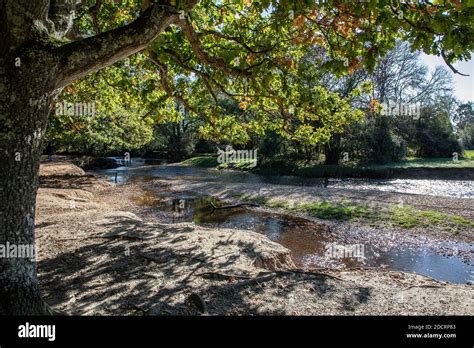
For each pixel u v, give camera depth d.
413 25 3.57
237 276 6.07
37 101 3.19
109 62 3.40
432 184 24.14
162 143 57.25
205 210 17.00
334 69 4.46
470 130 50.97
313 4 3.70
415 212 14.53
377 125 32.16
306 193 20.12
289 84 6.85
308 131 9.62
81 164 38.34
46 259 6.75
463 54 3.59
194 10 7.05
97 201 18.58
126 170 38.38
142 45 3.43
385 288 5.84
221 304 5.00
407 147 37.03
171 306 4.87
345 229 13.34
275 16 5.02
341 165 31.59
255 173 34.47
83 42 3.22
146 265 6.58
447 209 15.07
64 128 20.34
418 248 10.98
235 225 14.15
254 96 7.32
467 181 25.42
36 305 3.41
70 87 9.85
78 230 8.93
